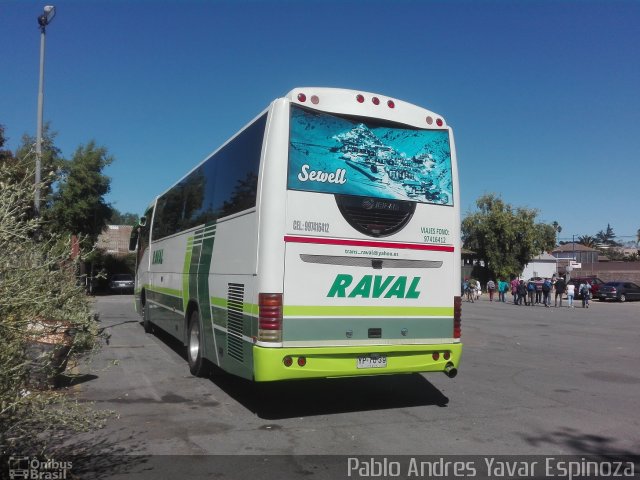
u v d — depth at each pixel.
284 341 6.22
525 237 45.78
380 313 6.76
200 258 8.95
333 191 6.57
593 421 6.72
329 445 5.71
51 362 4.47
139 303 16.22
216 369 8.99
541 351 12.80
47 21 16.70
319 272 6.43
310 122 6.57
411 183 7.07
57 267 4.77
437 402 7.63
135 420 6.54
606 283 39.94
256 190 6.58
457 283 7.30
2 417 3.91
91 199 28.52
